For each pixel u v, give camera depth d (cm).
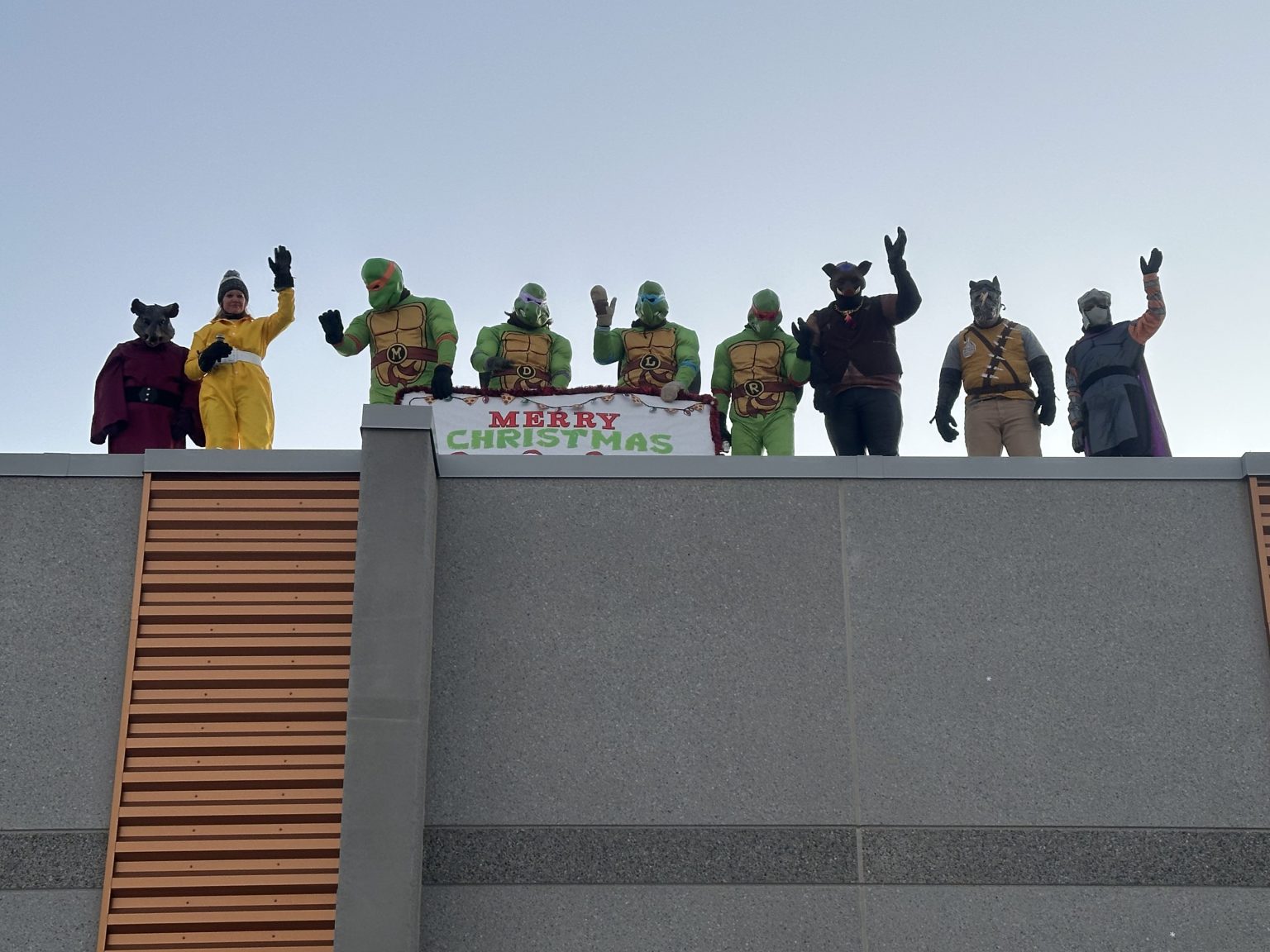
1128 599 871
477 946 807
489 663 857
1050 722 848
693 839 827
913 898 817
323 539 862
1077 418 1088
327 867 803
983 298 1105
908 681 855
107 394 1051
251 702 829
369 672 800
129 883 796
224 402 1052
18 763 818
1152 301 1066
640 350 1169
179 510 865
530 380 1157
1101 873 822
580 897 816
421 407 848
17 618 842
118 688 833
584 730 845
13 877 799
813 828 830
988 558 878
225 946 791
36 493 866
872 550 880
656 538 881
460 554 877
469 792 833
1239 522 886
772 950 809
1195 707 852
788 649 861
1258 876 821
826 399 1104
